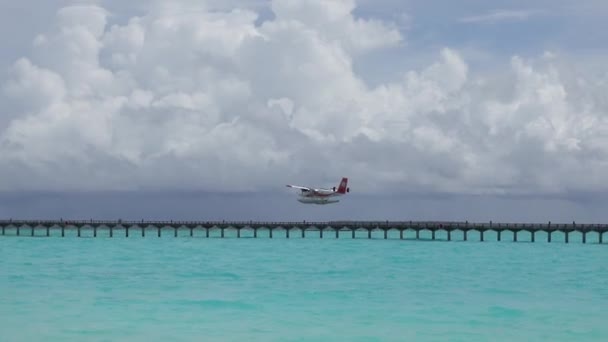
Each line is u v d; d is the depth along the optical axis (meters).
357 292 61.12
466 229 126.06
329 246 128.75
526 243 144.88
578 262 94.69
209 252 111.00
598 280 71.31
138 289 62.44
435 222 128.12
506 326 45.84
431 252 114.44
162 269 81.50
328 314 49.81
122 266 84.94
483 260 97.69
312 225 133.75
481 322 47.06
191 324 46.00
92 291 60.81
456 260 97.69
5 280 68.81
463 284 67.56
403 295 59.25
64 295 58.09
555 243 144.50
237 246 127.69
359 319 48.00
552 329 45.00
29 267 82.62
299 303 54.59
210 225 133.62
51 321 46.62
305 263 91.25
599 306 53.34
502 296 58.81
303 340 41.91
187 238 156.50
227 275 75.06
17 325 45.34
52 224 135.12
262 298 57.19
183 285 65.69
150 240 145.75
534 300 56.56
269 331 44.12
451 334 43.59
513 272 79.81
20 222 134.12
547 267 86.81
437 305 53.81
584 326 45.84
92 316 48.44
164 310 51.00
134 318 47.84
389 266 87.44
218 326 45.44
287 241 145.62
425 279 72.06
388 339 42.25
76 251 111.06
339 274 76.88
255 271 79.81
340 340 41.94
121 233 185.25
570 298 57.72
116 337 42.25
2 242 134.25
